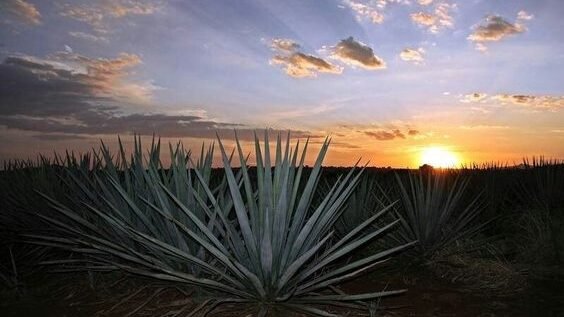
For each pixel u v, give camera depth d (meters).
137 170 5.81
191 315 4.39
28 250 7.53
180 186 5.21
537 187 10.41
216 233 5.19
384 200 8.86
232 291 4.40
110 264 5.58
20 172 8.96
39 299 5.25
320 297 4.47
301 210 4.44
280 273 4.35
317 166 4.45
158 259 5.09
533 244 7.08
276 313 4.40
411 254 6.89
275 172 4.36
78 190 6.81
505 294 5.50
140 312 4.63
